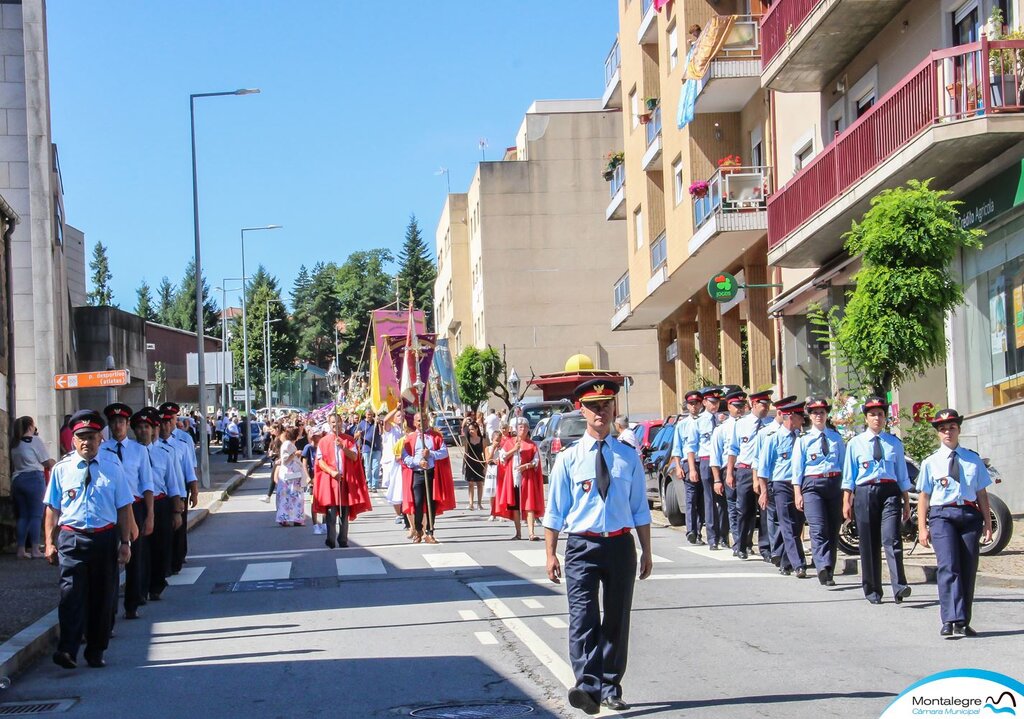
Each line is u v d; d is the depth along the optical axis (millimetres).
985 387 20031
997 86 17531
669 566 15602
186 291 176500
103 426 10281
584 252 73375
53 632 11406
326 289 154750
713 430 17703
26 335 29172
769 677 8648
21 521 18203
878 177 19672
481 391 69062
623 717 7594
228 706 8398
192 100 37562
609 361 73000
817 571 13812
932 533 10203
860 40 23094
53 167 32625
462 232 84562
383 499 31188
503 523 23469
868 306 15875
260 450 65812
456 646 10305
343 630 11375
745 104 30938
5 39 29562
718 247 29812
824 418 13703
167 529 14109
